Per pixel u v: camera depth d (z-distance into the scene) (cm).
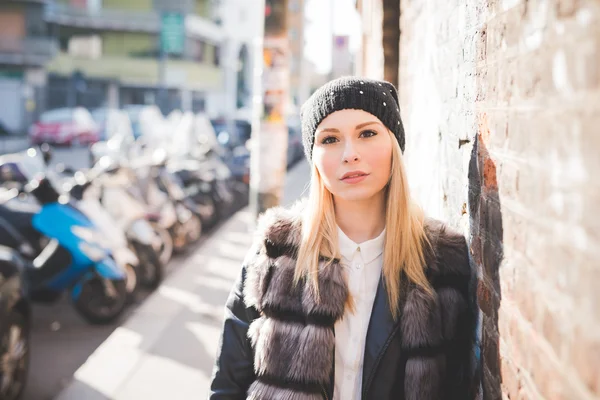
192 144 1188
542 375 117
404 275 175
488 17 165
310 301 171
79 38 4519
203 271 741
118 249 607
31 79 4031
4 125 3753
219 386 185
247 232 988
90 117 2956
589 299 92
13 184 571
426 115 302
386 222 177
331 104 175
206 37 5128
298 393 167
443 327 170
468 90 195
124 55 4631
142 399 402
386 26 462
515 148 136
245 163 1312
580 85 95
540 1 116
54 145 2783
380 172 175
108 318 567
